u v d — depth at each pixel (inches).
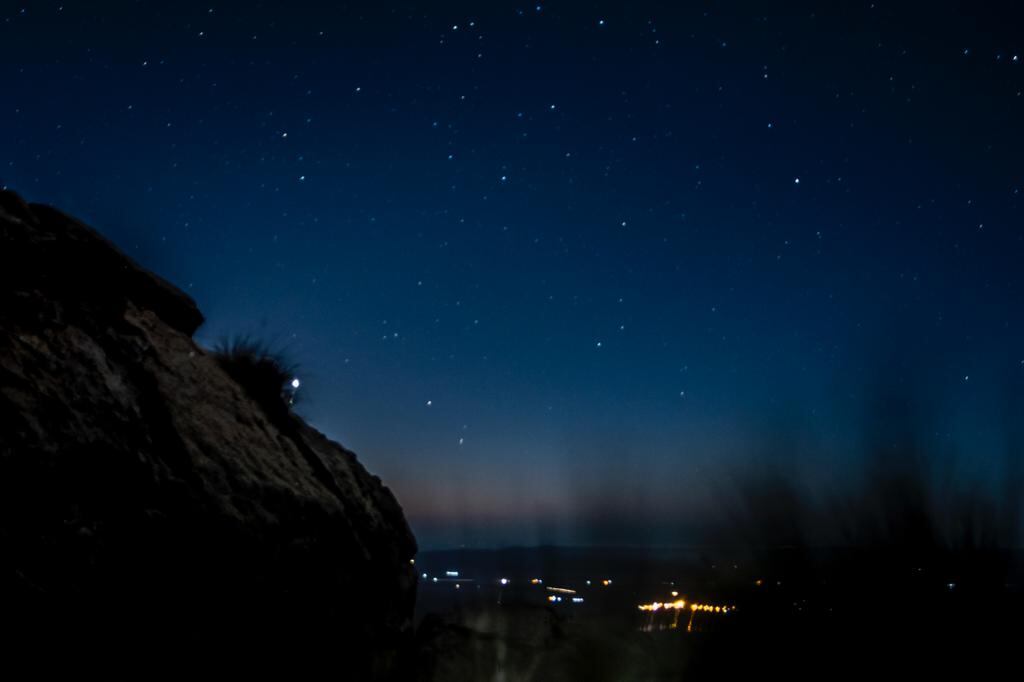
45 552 160.7
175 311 260.1
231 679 198.8
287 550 219.0
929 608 391.9
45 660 158.4
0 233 200.7
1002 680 312.3
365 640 248.1
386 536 278.4
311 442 284.0
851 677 310.2
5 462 159.8
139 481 187.3
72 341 197.2
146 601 180.7
